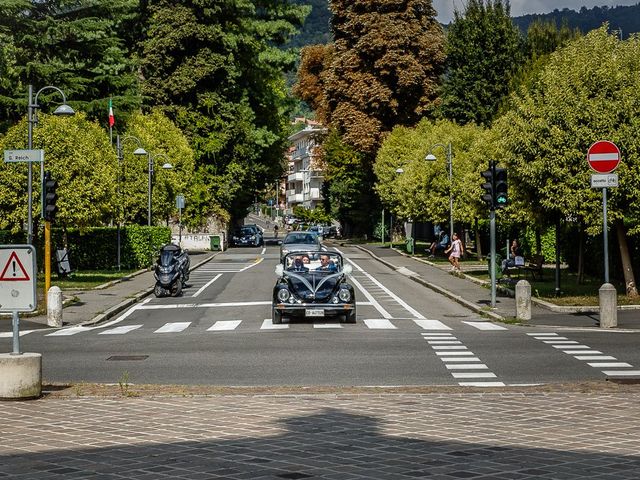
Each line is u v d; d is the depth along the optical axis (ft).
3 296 40.52
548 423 34.12
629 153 94.53
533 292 109.81
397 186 215.31
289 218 544.21
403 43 248.52
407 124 257.34
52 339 72.43
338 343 65.87
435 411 37.01
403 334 72.64
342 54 259.80
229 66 256.93
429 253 222.07
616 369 51.98
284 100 298.56
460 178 176.04
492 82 246.68
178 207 218.38
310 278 84.99
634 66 97.91
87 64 196.75
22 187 131.03
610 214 94.63
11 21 178.29
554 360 55.88
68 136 132.16
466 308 102.47
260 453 29.09
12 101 177.88
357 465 27.37
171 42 245.86
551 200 98.68
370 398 40.70
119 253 164.86
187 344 66.74
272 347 63.77
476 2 251.19
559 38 246.27
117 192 163.94
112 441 31.09
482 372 51.29
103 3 193.88
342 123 259.60
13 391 39.75
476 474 26.17
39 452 29.37
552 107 96.84
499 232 183.11
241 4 260.83
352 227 343.87
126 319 93.97
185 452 29.30
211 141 252.62
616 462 27.55
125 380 46.39
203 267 183.32
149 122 220.84
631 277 99.40
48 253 98.37
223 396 41.37
